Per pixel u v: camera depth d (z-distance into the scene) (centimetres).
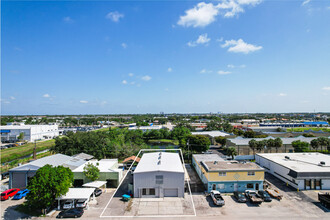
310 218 2792
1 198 3459
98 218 2842
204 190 3859
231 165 4131
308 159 4866
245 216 2861
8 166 5809
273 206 3159
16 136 10619
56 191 2947
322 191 3734
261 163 5372
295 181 3881
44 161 4491
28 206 3200
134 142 8638
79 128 16800
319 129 12912
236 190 3762
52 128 13338
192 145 6825
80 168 4334
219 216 2869
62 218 2845
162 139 10981
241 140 7175
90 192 3331
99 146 6688
